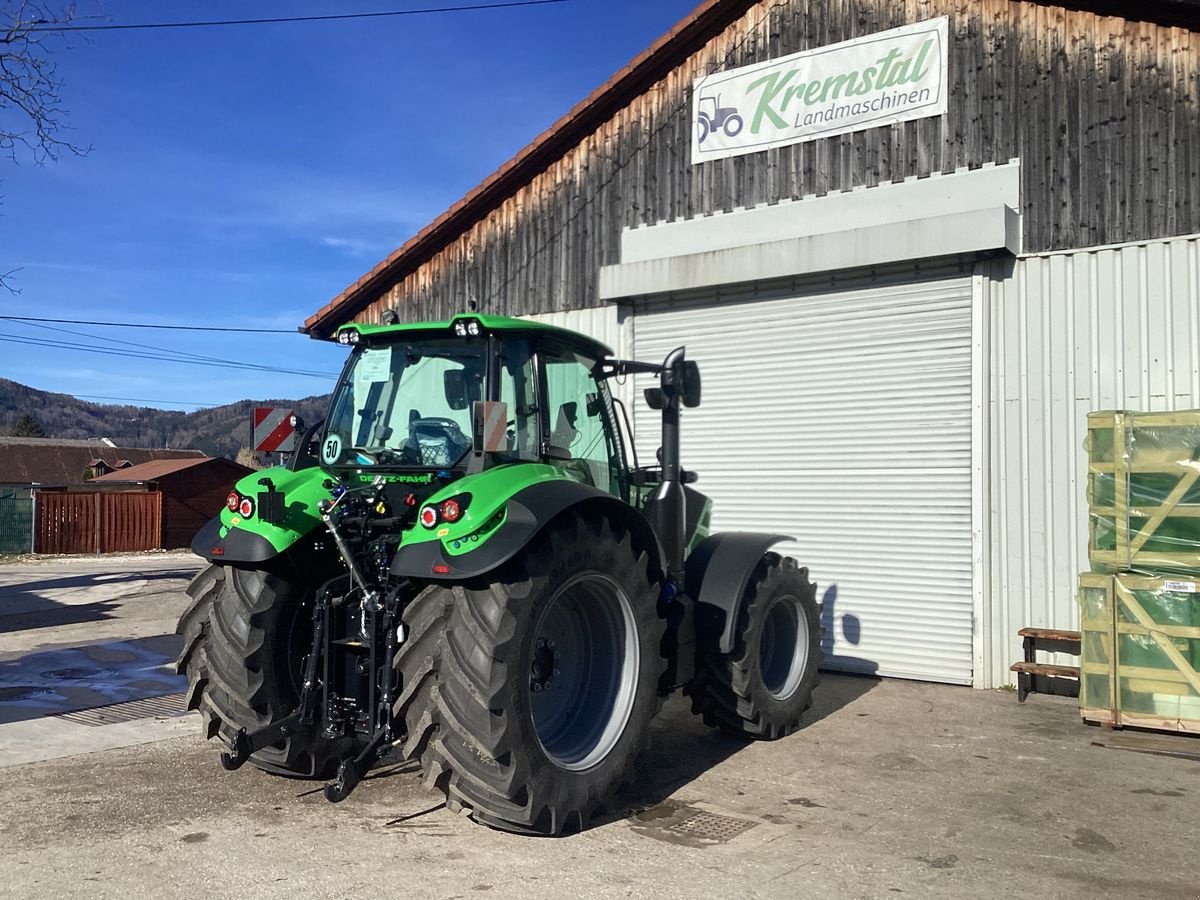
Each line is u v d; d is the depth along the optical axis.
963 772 5.21
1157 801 4.72
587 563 4.33
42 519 23.38
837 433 8.22
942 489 7.64
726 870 3.81
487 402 4.10
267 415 6.05
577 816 4.21
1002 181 7.47
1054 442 7.17
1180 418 5.82
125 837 4.11
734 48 8.97
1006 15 7.56
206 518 26.16
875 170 8.12
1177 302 6.77
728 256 8.64
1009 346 7.38
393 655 4.23
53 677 7.66
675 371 5.50
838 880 3.72
